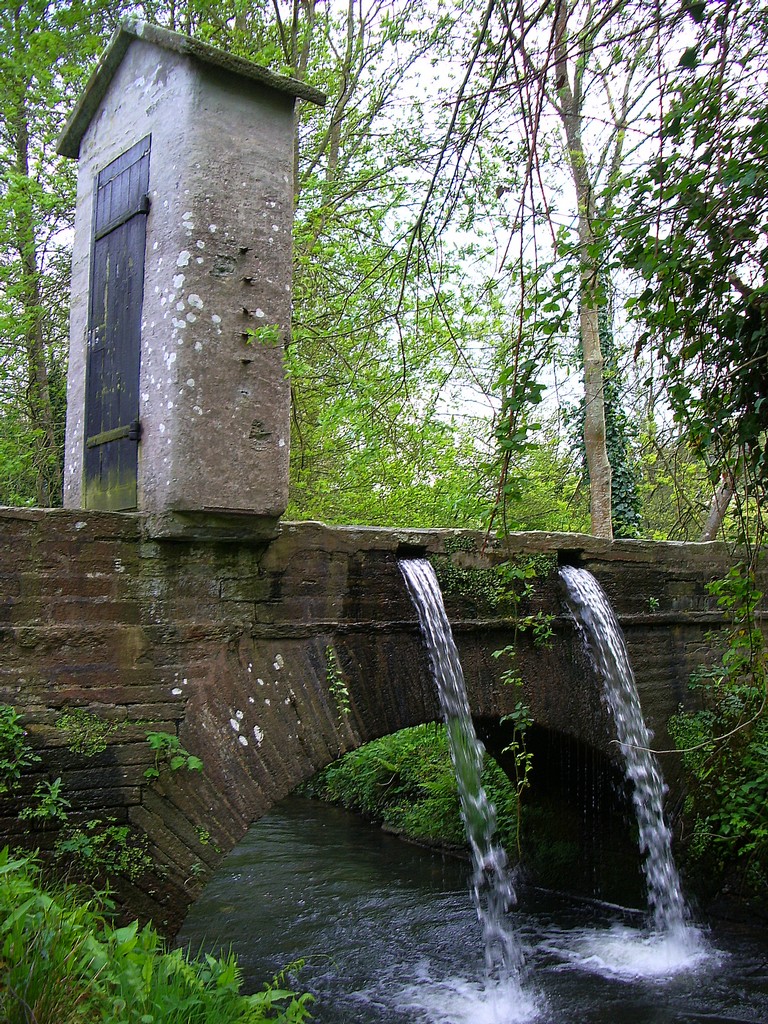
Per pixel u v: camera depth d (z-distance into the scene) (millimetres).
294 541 5438
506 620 6512
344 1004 6262
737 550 8258
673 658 8031
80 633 4570
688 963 7055
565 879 8906
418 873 9422
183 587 4961
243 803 4984
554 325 3881
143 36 5219
